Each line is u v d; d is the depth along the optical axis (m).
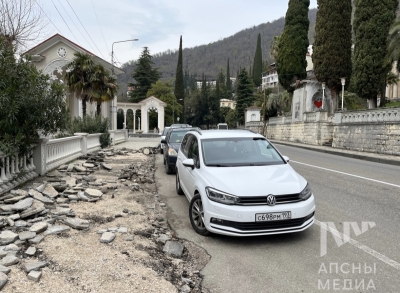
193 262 4.19
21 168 7.33
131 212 6.00
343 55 26.55
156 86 75.50
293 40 33.97
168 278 3.67
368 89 25.20
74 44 25.36
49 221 4.98
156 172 11.61
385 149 18.31
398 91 42.88
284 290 3.51
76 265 3.68
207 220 4.79
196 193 5.57
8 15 14.08
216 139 6.36
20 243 4.13
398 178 10.14
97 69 21.88
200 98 87.19
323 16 26.94
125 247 4.33
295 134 32.03
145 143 27.42
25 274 3.39
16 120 6.50
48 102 7.22
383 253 4.41
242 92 64.50
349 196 7.64
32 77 6.82
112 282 3.38
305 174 10.88
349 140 21.92
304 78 34.31
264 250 4.54
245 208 4.51
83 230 4.86
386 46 23.12
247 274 3.86
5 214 5.07
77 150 13.02
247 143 6.33
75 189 7.16
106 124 19.69
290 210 4.57
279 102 45.62
